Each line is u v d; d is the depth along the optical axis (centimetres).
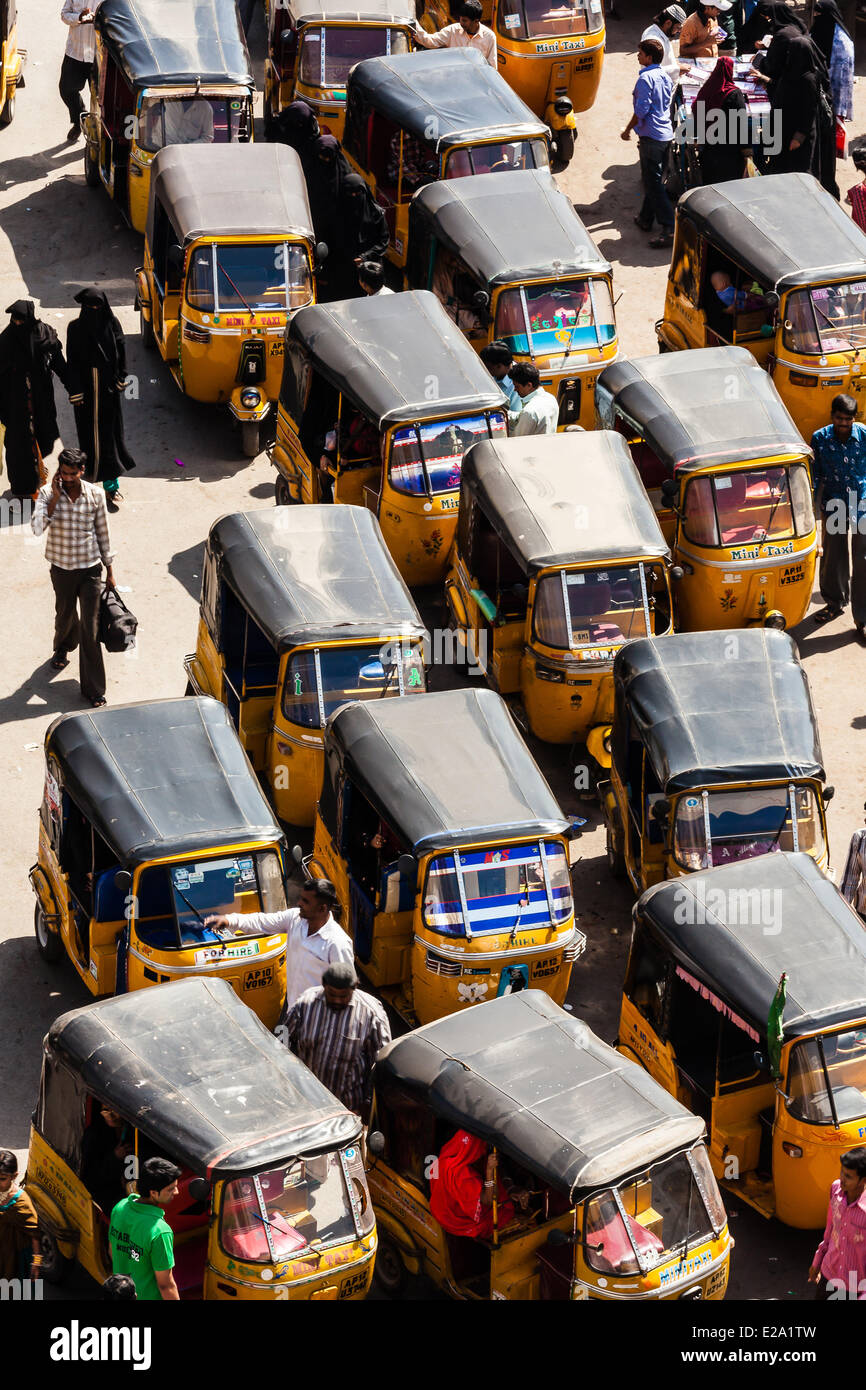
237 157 4103
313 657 2970
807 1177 2370
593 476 3297
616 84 5384
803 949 2475
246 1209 2131
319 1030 2419
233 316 3834
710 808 2778
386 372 3516
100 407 3678
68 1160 2300
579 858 3120
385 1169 2366
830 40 4862
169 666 3441
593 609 3133
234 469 3975
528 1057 2320
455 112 4309
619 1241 2152
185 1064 2259
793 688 2934
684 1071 2512
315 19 4644
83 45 4753
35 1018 2748
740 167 4431
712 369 3616
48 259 4534
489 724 2842
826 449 3478
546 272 3828
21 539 3753
